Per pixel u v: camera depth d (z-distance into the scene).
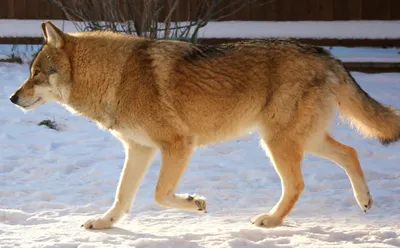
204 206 4.21
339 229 4.17
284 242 3.96
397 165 5.25
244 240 3.93
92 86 4.27
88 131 5.93
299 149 4.28
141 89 4.21
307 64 4.27
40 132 5.84
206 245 3.91
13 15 7.75
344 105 4.38
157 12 6.70
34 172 5.12
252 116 4.30
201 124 4.28
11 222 4.33
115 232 4.13
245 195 4.76
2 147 5.55
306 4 7.64
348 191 4.80
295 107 4.26
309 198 4.67
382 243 3.95
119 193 4.26
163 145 4.24
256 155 5.45
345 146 4.41
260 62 4.26
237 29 7.60
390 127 4.40
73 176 5.09
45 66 4.28
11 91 6.55
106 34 4.31
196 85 4.23
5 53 7.62
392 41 7.57
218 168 5.22
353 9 7.62
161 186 4.19
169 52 4.25
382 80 6.97
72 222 4.32
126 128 4.26
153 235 4.06
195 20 7.18
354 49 7.93
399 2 7.58
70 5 7.54
